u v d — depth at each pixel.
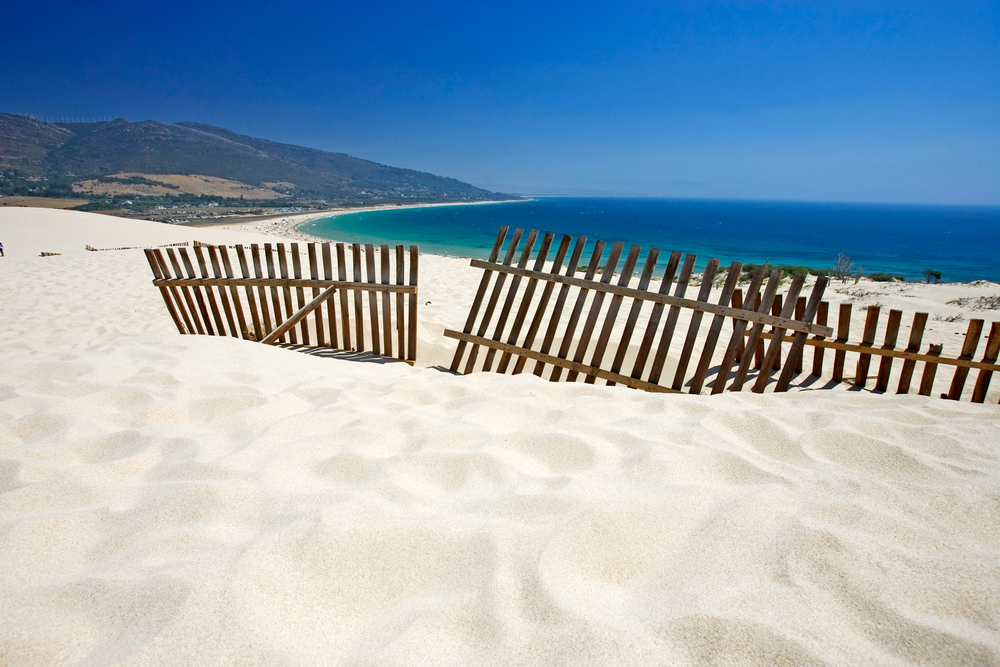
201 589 1.31
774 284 3.37
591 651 1.13
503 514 1.69
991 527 1.58
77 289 10.14
